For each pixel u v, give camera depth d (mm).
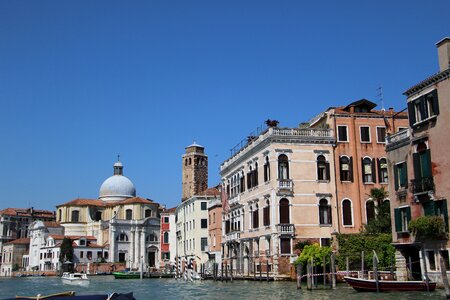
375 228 44000
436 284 29531
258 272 48719
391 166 34062
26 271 106562
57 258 104875
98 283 64125
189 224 81188
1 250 132125
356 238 42531
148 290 45156
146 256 107875
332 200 46594
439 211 29734
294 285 39406
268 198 46844
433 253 30062
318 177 46969
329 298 27297
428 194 30109
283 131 47062
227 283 48625
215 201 69250
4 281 78188
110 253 104938
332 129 47812
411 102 32375
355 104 49000
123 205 111250
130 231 107625
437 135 30047
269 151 46938
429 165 30469
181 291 41438
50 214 144375
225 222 60562
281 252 45031
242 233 53875
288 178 46469
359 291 30891
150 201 112812
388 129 48656
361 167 47625
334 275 36000
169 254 96625
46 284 65625
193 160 107938
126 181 120938
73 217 113250
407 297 26281
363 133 48312
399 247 32781
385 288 29719
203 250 76750
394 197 33594
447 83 29547
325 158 47375
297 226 45594
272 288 37156
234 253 56281
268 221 47031
